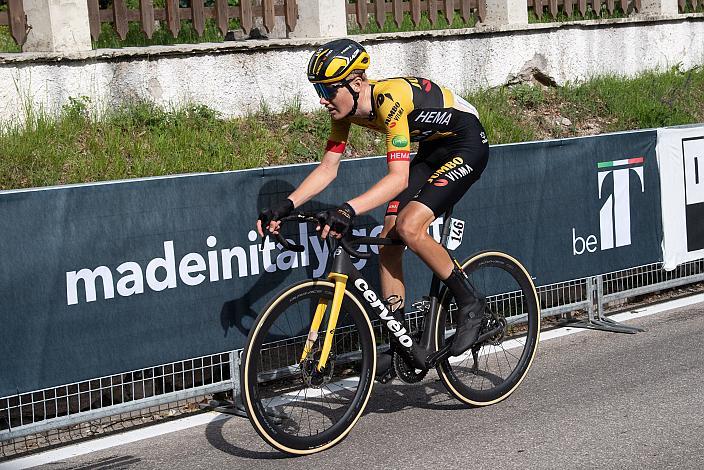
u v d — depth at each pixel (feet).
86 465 15.38
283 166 17.89
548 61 36.19
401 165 15.43
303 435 15.48
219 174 17.06
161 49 27.35
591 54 37.70
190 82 28.17
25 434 15.57
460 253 20.18
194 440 16.34
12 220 15.02
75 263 15.65
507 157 20.83
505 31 34.88
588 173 22.17
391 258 16.78
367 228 19.11
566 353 20.43
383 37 31.73
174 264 16.66
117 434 16.83
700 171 24.38
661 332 21.68
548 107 34.73
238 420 17.30
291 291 15.10
